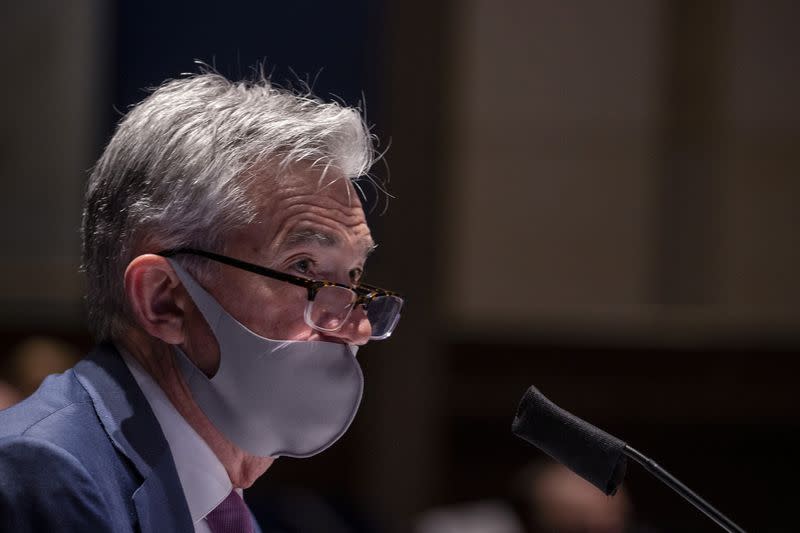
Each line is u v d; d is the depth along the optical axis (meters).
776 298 19.34
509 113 19.53
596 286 19.67
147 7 16.81
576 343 19.69
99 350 4.35
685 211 19.44
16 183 17.50
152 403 4.25
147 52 16.78
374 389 17.66
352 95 17.03
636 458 4.15
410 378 17.59
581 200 19.61
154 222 4.23
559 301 19.72
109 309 4.39
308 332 4.27
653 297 19.61
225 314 4.20
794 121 19.17
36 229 17.58
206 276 4.21
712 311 19.44
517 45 19.41
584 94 19.48
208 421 4.36
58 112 17.30
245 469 4.55
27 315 17.61
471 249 19.66
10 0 17.23
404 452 17.55
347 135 4.46
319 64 16.84
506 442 19.69
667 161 19.44
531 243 19.69
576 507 11.44
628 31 19.36
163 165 4.24
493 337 19.72
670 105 19.39
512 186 19.66
